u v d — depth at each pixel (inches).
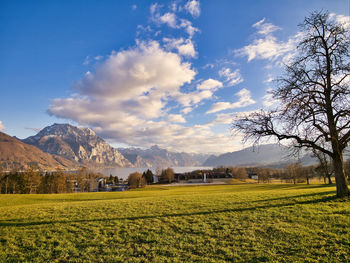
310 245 329.7
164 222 485.4
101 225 478.3
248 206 607.5
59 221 523.5
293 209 534.3
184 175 5876.0
